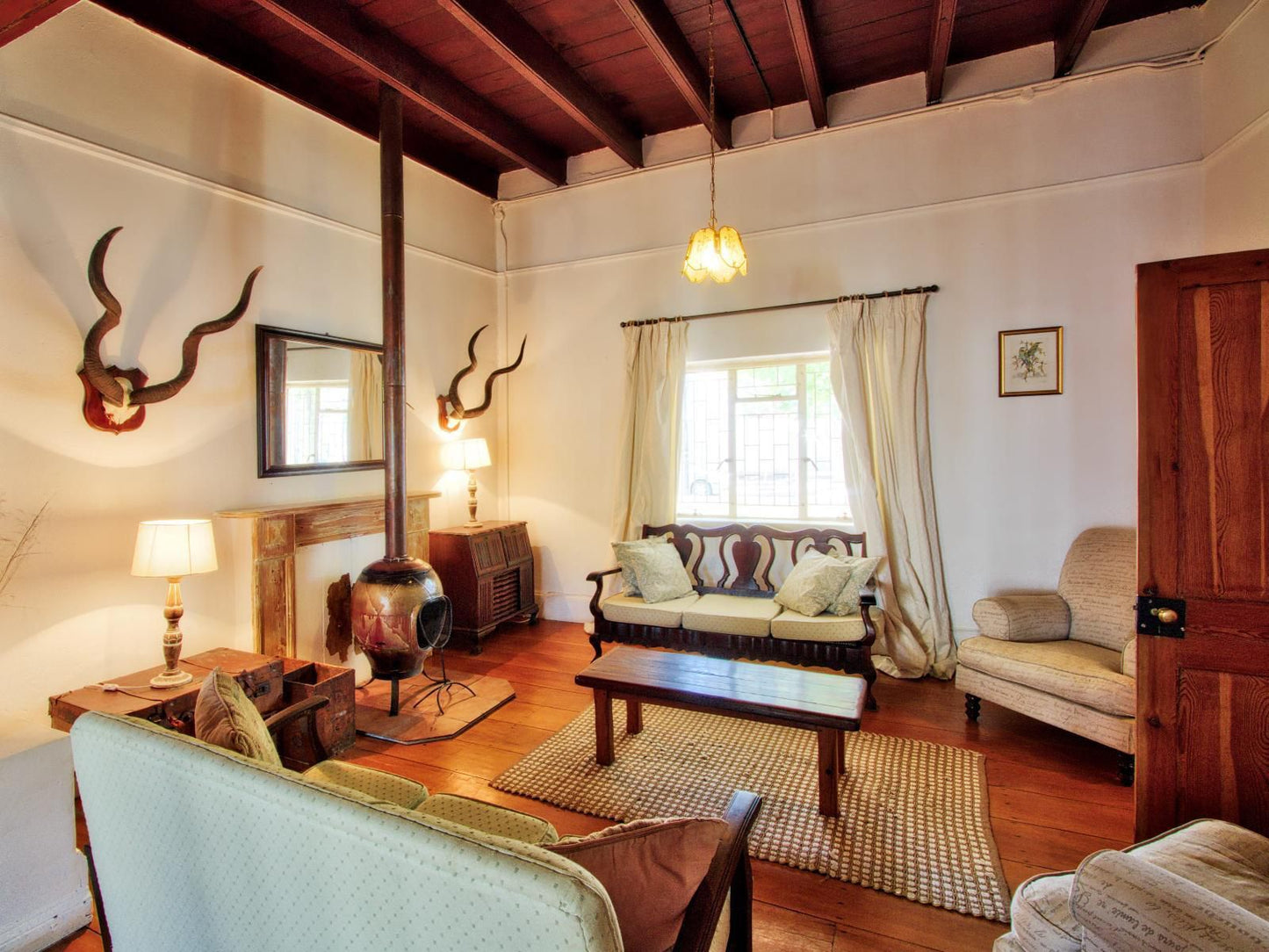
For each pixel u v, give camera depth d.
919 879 1.89
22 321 2.39
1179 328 1.71
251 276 3.03
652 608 3.62
